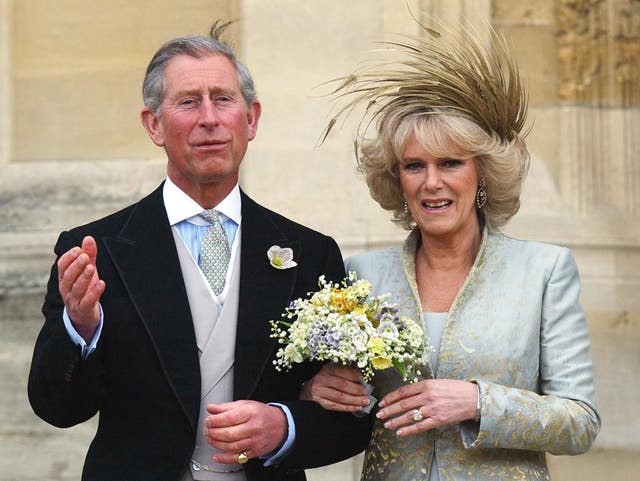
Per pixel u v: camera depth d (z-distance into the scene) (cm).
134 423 1373
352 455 1444
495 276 1442
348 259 1533
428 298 1462
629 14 2350
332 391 1397
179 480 1362
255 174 2191
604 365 2258
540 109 2314
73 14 2323
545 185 2294
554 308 1423
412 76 1454
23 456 2205
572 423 1368
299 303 1380
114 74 2311
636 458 2244
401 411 1365
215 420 1323
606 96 2338
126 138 2302
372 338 1344
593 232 2284
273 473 1400
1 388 2223
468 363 1404
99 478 1361
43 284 2245
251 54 2200
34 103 2319
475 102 1434
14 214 2280
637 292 2292
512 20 2300
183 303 1400
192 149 1404
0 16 2325
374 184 1505
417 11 2189
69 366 1323
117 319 1384
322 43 2195
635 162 2330
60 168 2295
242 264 1435
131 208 1469
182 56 1424
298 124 2195
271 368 1407
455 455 1400
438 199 1432
